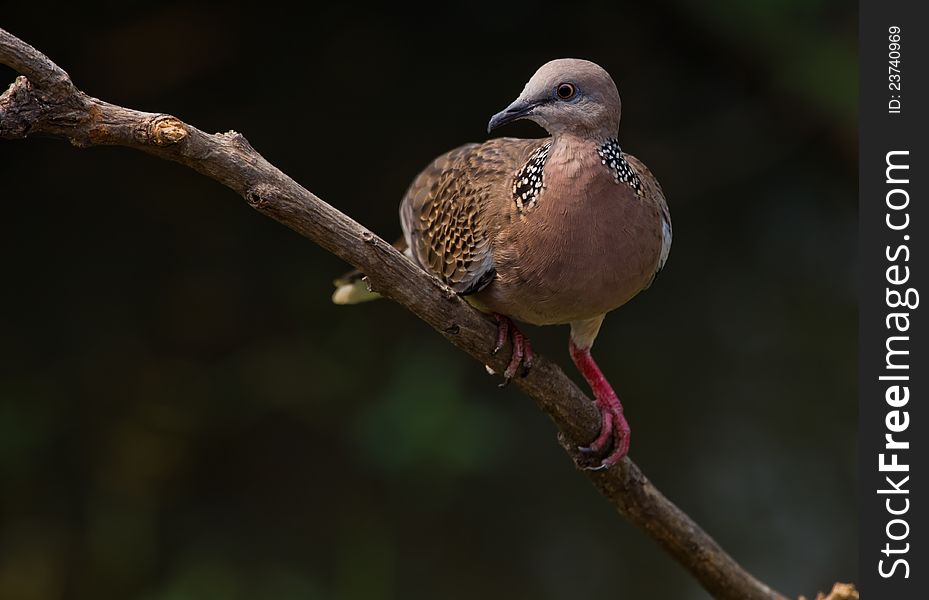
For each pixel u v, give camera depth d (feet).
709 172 43.62
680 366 42.68
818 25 41.86
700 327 43.16
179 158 15.88
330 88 41.22
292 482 39.73
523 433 40.91
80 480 38.63
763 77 42.68
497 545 40.42
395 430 37.42
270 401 39.75
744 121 43.93
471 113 41.55
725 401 42.88
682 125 43.73
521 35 41.96
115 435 39.09
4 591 37.37
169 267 40.60
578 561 40.88
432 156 41.47
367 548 38.86
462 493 40.34
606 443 22.09
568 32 42.22
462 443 37.11
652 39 42.93
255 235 41.04
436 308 18.98
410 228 24.86
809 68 41.57
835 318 43.88
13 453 37.52
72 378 38.93
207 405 39.78
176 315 40.42
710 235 43.62
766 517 42.24
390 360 39.32
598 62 42.65
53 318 39.06
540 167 20.63
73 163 39.47
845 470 42.91
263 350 40.14
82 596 37.99
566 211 20.20
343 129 41.27
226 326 40.57
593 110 20.22
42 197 39.19
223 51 40.55
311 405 39.73
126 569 38.40
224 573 38.22
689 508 41.70
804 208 44.47
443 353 38.81
